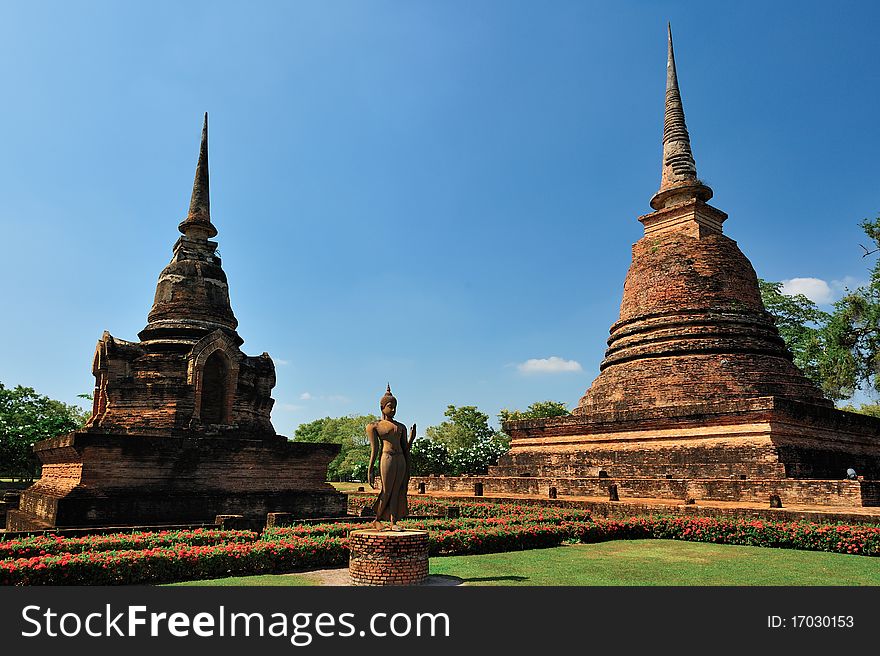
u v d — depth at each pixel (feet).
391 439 47.11
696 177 134.10
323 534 64.03
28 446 160.76
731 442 101.76
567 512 82.33
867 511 72.33
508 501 103.76
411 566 43.19
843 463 106.22
